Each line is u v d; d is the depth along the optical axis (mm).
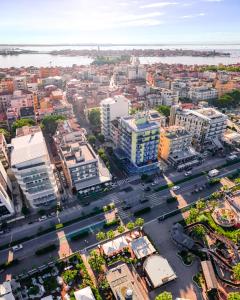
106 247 93250
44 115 199750
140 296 78938
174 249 96125
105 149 164625
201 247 95438
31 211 115875
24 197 124688
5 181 120188
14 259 92875
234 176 136625
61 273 87625
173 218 110438
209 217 109000
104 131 175625
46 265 89812
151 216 111938
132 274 87188
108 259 91750
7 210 108938
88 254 94750
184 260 91312
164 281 81938
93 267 84312
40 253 94750
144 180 134500
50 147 166250
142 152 136125
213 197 121000
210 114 163750
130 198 122500
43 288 82125
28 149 110125
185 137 145000
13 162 102562
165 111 197250
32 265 91188
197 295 80812
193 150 150625
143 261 91062
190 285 83688
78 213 114062
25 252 96500
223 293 81188
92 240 100625
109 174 135375
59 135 152875
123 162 146375
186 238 96125
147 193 125500
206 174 139250
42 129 177625
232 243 94188
